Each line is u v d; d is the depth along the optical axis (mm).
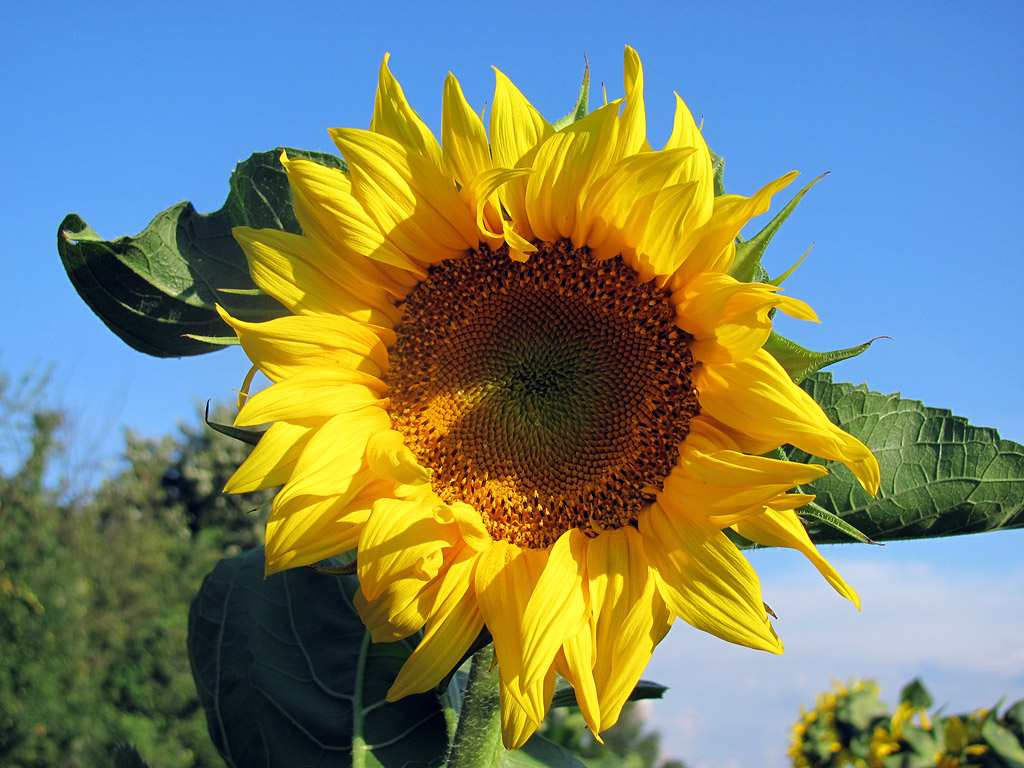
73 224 477
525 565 456
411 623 431
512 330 500
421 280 491
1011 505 476
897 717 900
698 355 464
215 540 4441
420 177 448
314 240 461
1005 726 790
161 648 3309
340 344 467
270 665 523
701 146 420
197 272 501
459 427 500
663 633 427
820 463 478
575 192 449
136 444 4613
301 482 425
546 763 521
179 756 2973
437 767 492
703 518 430
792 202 416
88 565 3410
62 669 2926
